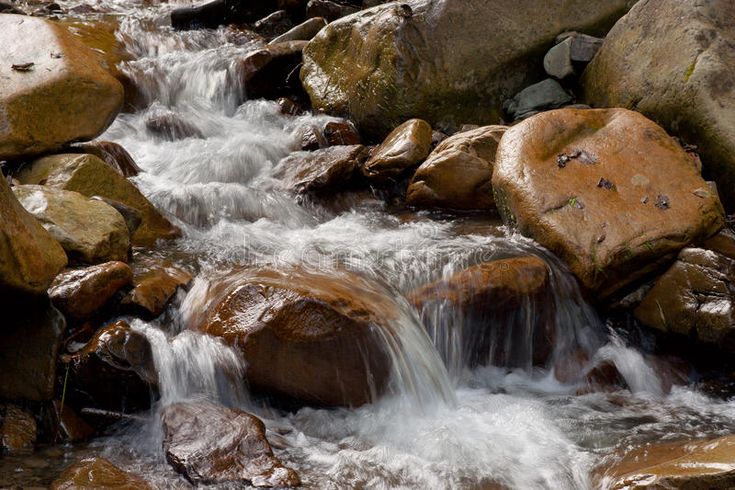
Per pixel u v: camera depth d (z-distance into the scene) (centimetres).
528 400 535
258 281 529
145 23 796
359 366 518
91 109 591
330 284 535
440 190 612
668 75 617
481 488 487
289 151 661
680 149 588
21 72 582
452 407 528
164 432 498
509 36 667
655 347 561
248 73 708
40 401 504
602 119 599
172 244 577
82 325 517
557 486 489
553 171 577
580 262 556
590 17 675
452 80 664
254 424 498
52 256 501
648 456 499
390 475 492
